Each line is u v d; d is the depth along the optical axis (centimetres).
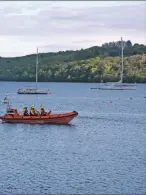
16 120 8112
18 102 16325
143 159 5022
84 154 5309
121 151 5538
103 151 5531
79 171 4425
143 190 3816
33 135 6856
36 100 17738
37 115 8106
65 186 3909
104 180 4097
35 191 3772
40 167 4578
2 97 19888
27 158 5038
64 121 8106
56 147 5809
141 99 18788
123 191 3791
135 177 4203
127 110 12556
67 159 5003
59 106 14262
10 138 6556
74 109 12862
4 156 5147
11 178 4144
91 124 8600
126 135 7088
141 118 10150
